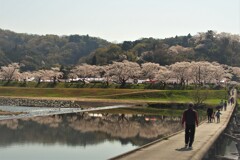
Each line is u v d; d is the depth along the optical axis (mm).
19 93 128625
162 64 185375
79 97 118875
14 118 58531
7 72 173375
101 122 56375
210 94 113312
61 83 163750
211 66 152500
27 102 100750
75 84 159375
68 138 38938
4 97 113812
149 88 144125
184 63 150500
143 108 90188
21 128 45875
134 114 72938
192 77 148000
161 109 88500
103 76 169750
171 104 92438
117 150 32281
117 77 152875
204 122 42656
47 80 175375
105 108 88812
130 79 170125
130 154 19922
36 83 166375
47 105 96875
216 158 26938
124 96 115250
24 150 31344
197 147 22672
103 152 31172
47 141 36562
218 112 42719
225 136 36562
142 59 189625
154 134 43438
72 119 60125
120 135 42062
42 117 62406
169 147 22578
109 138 39594
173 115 71688
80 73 176125
